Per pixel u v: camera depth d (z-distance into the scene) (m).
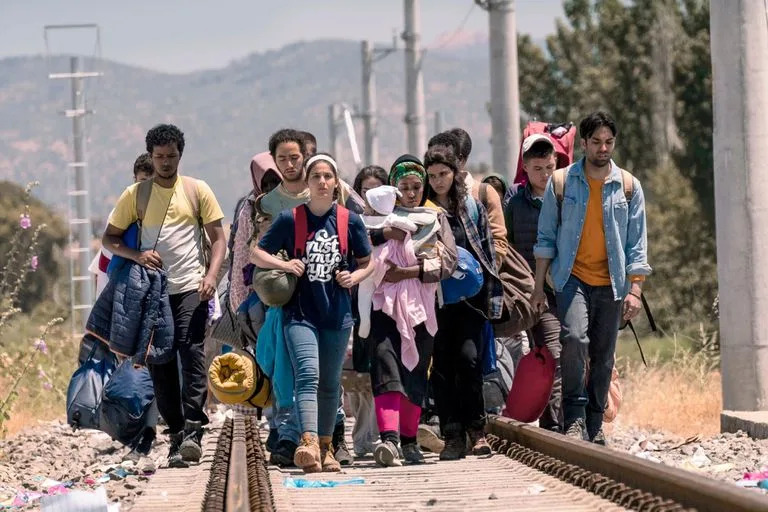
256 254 21.64
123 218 23.67
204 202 23.84
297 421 22.08
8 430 34.56
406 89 80.56
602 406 24.66
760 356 29.02
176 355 24.08
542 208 23.95
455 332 23.77
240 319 23.38
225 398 23.34
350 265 22.23
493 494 18.42
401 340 22.98
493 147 54.53
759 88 29.02
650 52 89.81
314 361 21.61
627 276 23.75
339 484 20.56
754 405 29.02
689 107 89.25
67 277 125.50
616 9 92.12
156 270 23.34
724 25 29.19
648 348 54.69
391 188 23.03
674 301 77.06
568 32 95.31
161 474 22.17
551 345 25.12
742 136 29.03
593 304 23.81
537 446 22.78
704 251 80.00
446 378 23.98
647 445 26.48
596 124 23.20
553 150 25.41
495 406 27.12
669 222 80.88
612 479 18.22
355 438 26.23
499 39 54.16
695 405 33.97
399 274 22.77
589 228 23.55
